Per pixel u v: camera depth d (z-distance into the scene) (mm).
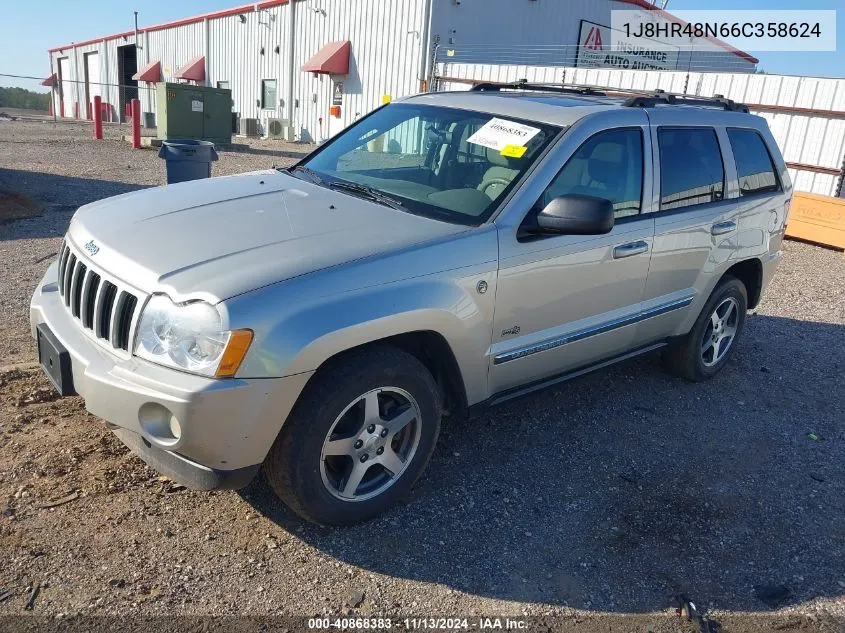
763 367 5816
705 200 4770
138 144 19344
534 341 3746
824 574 3293
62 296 3414
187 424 2646
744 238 5117
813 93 12570
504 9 21656
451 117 4215
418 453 3383
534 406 4711
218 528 3182
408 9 20703
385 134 4398
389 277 3033
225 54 29844
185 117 20484
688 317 4887
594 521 3525
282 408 2785
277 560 3027
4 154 15836
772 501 3855
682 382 5348
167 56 34219
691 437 4496
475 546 3252
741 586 3166
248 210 3461
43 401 4062
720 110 5133
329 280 2879
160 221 3324
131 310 2848
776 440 4566
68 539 2998
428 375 3291
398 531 3299
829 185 12469
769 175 5461
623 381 5270
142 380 2713
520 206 3557
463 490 3674
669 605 3012
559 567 3172
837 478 4164
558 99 4379
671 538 3451
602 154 4012
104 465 3520
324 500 3084
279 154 20734
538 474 3893
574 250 3773
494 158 3826
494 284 3424
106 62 39938
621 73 15203
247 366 2670
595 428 4492
